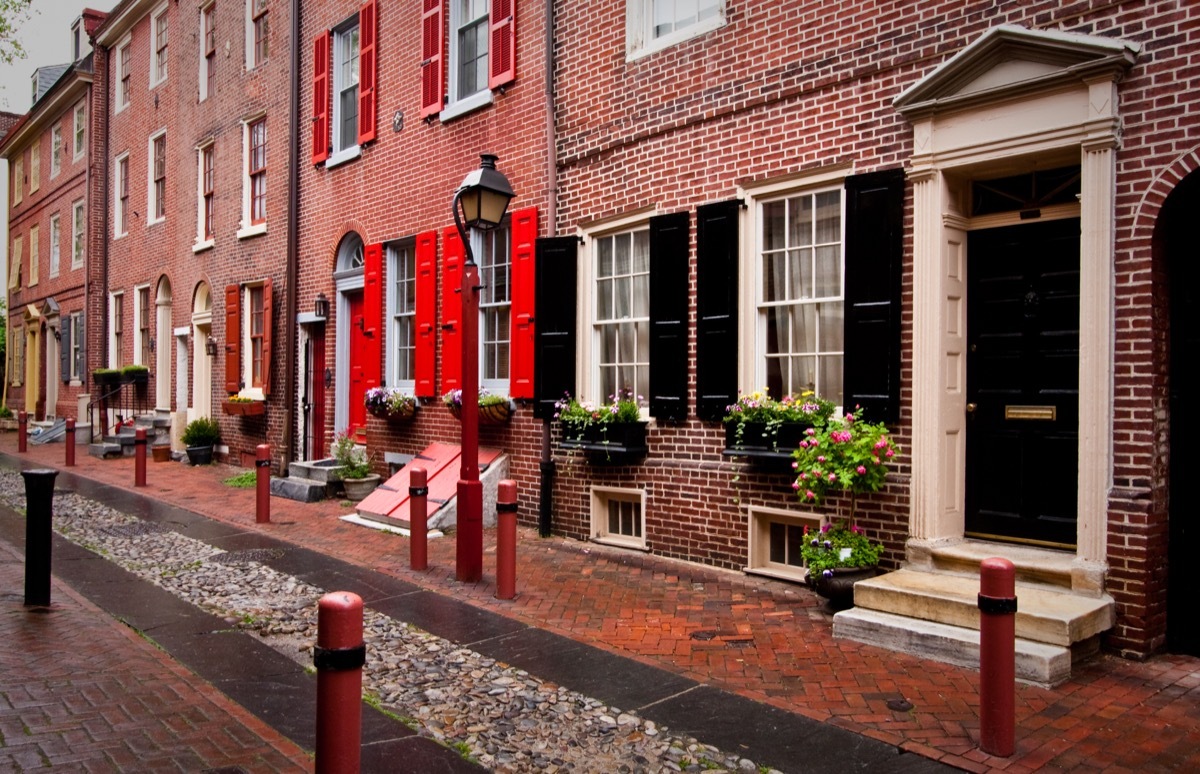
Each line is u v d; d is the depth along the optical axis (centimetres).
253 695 475
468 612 641
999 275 630
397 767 392
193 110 1750
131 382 1959
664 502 820
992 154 595
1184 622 534
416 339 1134
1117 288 537
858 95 683
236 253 1585
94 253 2200
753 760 397
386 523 981
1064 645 491
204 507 1132
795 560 734
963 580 586
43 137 2636
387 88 1202
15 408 2922
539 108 963
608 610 645
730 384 759
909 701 460
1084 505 545
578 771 391
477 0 1073
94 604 659
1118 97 539
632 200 861
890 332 650
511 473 989
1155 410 527
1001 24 587
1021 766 385
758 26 753
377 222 1220
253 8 1544
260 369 1527
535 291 950
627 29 866
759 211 759
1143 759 392
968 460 642
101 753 386
